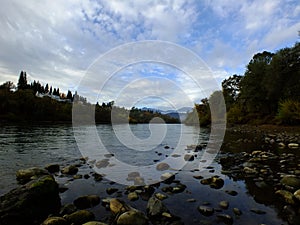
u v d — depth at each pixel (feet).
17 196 13.70
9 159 31.37
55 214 13.39
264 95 112.57
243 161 29.81
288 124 87.66
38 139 56.85
